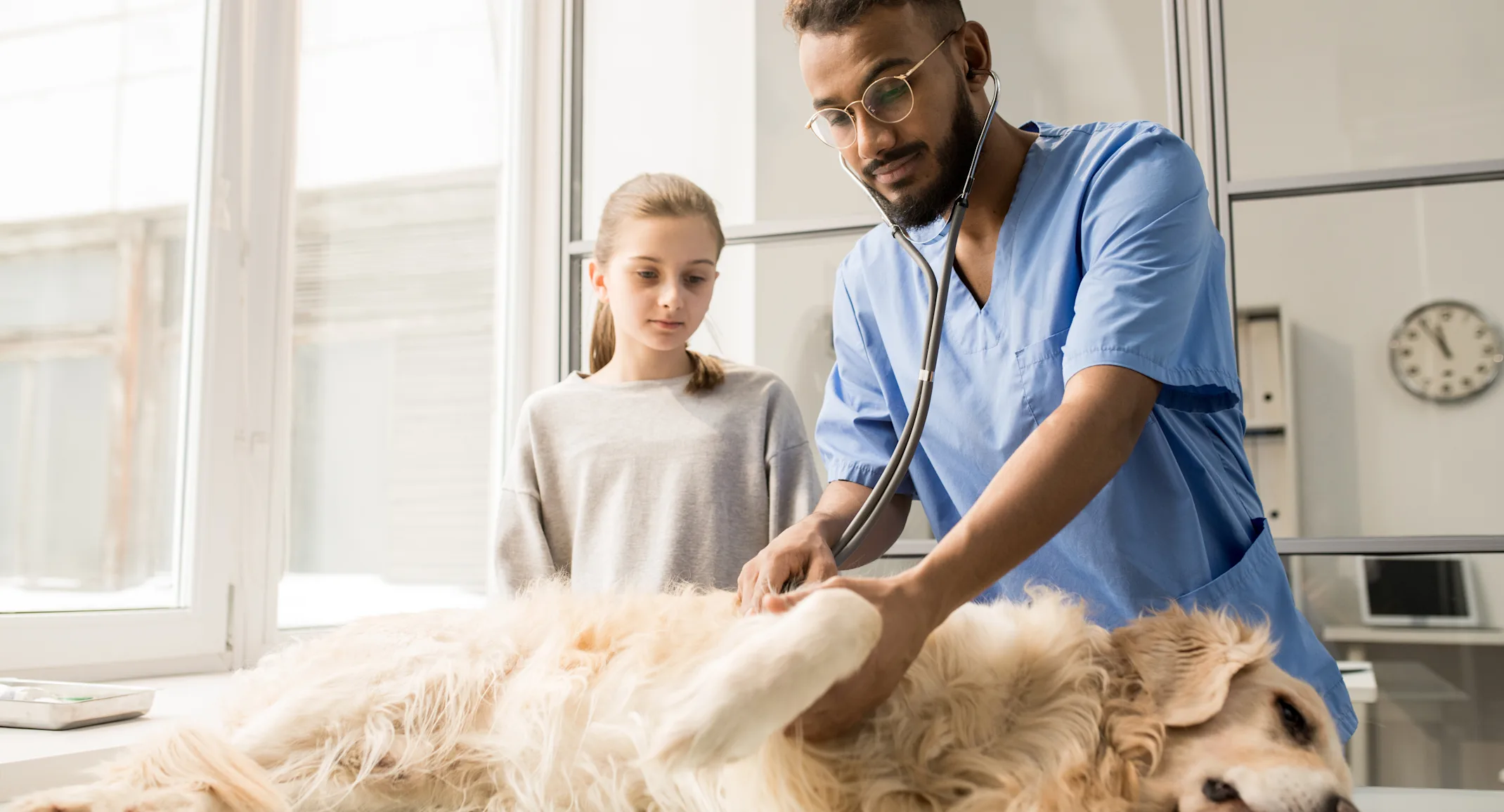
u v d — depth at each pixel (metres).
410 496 2.11
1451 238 1.98
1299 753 0.70
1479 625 1.83
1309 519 2.05
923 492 1.19
